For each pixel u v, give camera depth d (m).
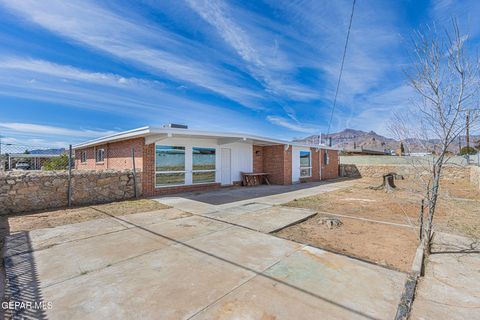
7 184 6.63
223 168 12.91
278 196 9.73
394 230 5.07
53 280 2.92
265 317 2.23
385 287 2.75
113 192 8.68
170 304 2.43
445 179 15.72
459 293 2.65
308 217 6.17
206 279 2.94
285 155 14.47
